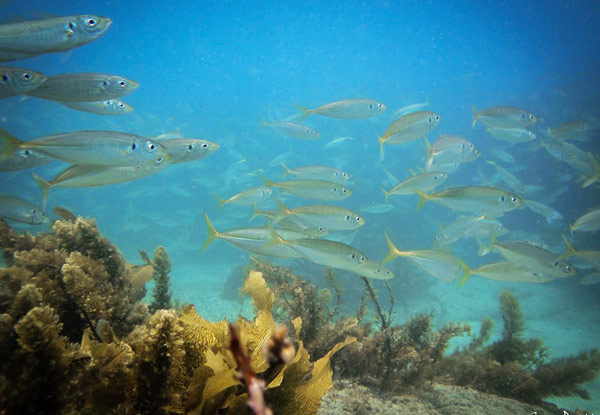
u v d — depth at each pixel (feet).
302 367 1.25
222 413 1.07
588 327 5.69
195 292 6.38
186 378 1.10
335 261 2.25
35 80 2.05
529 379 2.56
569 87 14.57
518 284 7.56
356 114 3.73
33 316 0.85
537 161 11.83
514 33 41.09
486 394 2.40
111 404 1.00
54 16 2.07
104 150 1.98
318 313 2.27
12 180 12.79
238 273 6.34
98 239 2.22
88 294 1.77
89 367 1.00
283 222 2.84
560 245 7.02
